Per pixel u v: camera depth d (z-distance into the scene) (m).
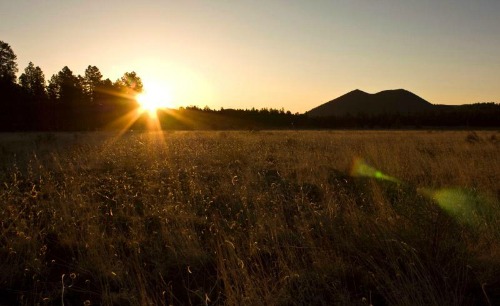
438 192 6.82
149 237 5.50
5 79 61.19
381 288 3.92
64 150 16.20
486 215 5.70
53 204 6.83
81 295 4.03
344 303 3.55
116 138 24.42
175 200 7.38
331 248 4.79
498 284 3.92
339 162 11.73
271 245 5.09
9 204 6.52
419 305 3.45
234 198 7.50
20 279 4.34
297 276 3.87
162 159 13.31
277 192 7.80
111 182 9.38
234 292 3.69
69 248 5.21
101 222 6.21
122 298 3.86
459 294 3.75
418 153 13.37
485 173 9.30
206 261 4.74
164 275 4.46
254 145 17.83
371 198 7.03
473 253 4.44
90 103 77.56
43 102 62.78
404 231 4.78
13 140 25.27
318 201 7.56
